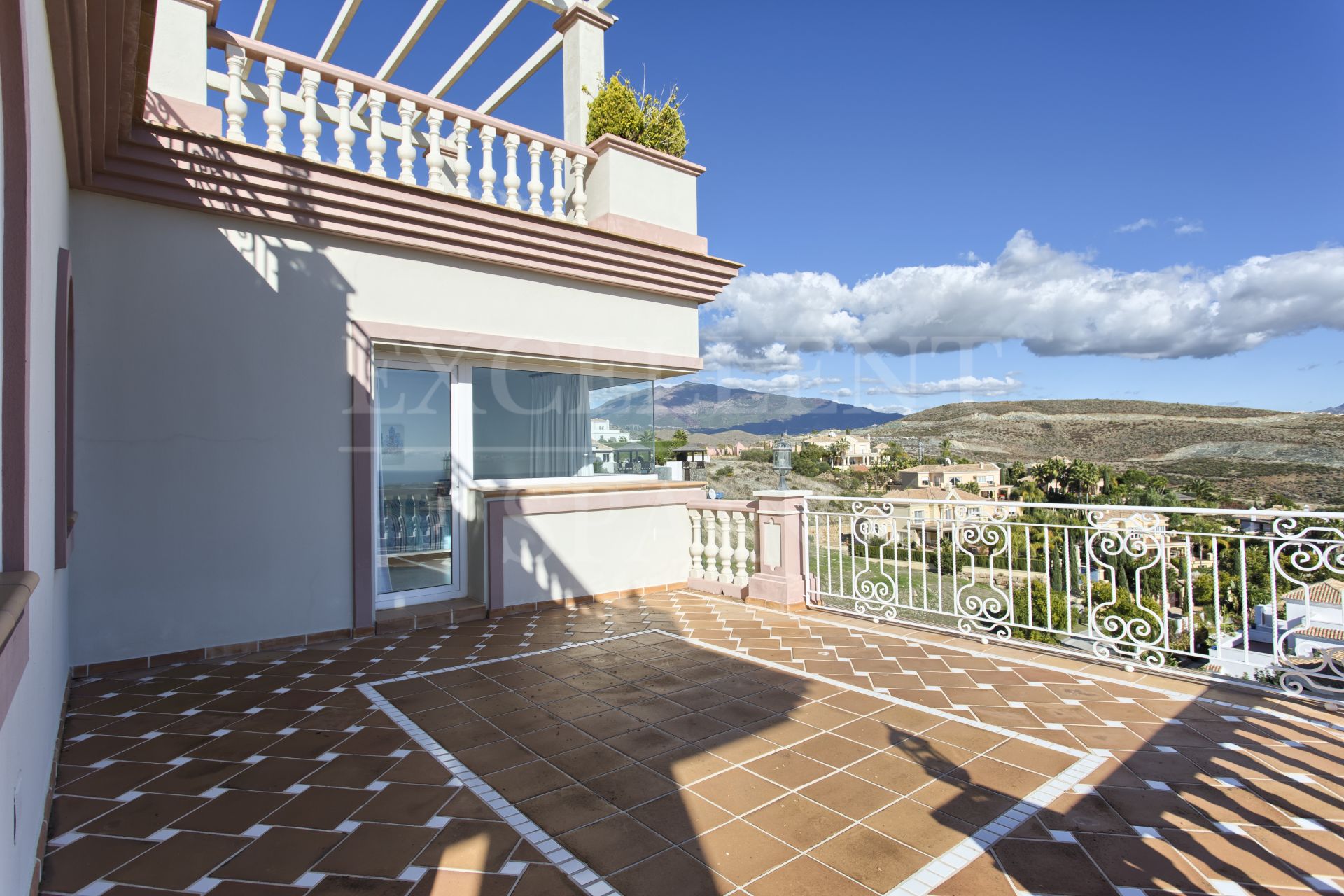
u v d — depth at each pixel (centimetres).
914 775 293
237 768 301
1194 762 304
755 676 438
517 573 629
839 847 236
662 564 745
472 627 573
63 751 318
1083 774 293
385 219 547
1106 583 468
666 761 309
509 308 630
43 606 242
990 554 525
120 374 449
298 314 519
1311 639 387
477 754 317
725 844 238
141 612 457
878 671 446
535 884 214
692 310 787
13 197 178
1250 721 354
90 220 440
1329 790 277
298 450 517
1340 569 373
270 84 510
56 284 289
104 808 263
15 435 179
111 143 414
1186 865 223
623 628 571
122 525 450
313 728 349
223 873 219
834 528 644
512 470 685
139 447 456
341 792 278
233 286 492
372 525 552
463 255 595
